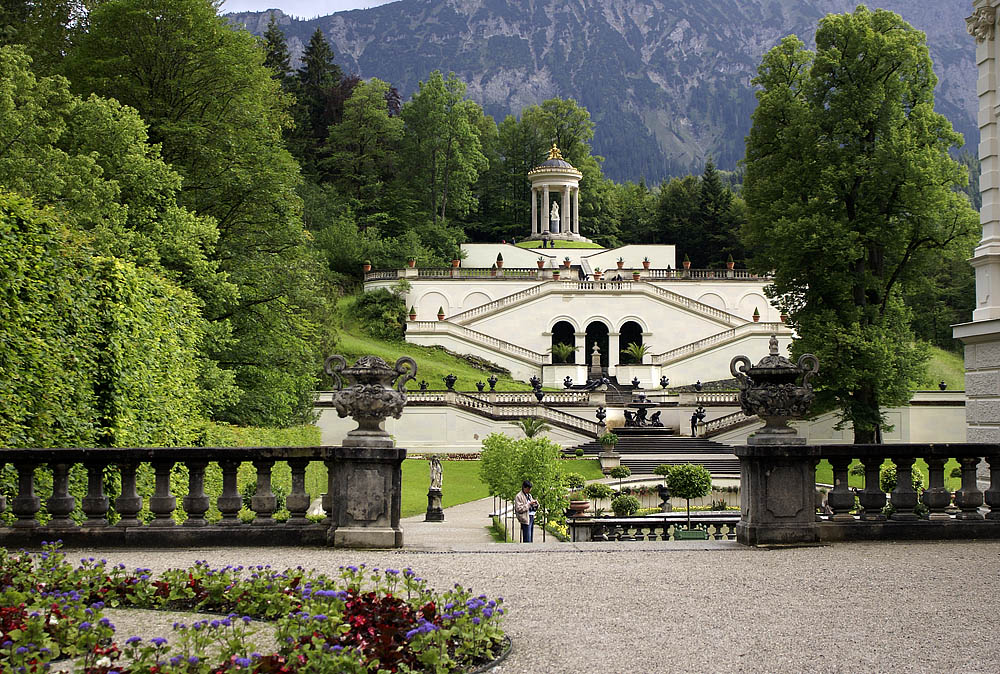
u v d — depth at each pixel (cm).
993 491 1547
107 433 2098
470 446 5762
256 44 4600
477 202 12562
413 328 7819
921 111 4506
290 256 4544
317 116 12756
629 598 1087
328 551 1393
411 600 934
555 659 854
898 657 860
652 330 8350
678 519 2905
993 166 2220
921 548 1438
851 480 4431
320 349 4675
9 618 848
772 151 4891
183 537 1421
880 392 4416
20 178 3102
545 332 8269
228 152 4284
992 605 1056
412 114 11938
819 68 4556
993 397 2123
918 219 4378
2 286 1822
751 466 1484
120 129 3603
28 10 5006
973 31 2288
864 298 4594
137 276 2375
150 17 4150
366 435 1450
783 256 4556
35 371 1859
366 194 11950
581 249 10244
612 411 6406
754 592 1120
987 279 2189
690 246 12381
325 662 735
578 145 13475
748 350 7950
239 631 815
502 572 1235
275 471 2934
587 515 3369
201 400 3241
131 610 994
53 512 1423
